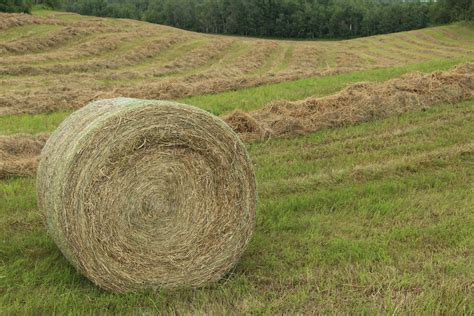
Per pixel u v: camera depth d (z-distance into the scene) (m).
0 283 4.31
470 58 19.08
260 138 8.91
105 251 4.12
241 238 4.57
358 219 5.66
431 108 10.59
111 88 15.05
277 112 10.02
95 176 4.05
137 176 4.20
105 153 4.08
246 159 4.56
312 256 4.76
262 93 13.20
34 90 14.05
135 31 30.86
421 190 6.54
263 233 5.34
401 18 65.31
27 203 6.24
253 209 4.62
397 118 9.98
